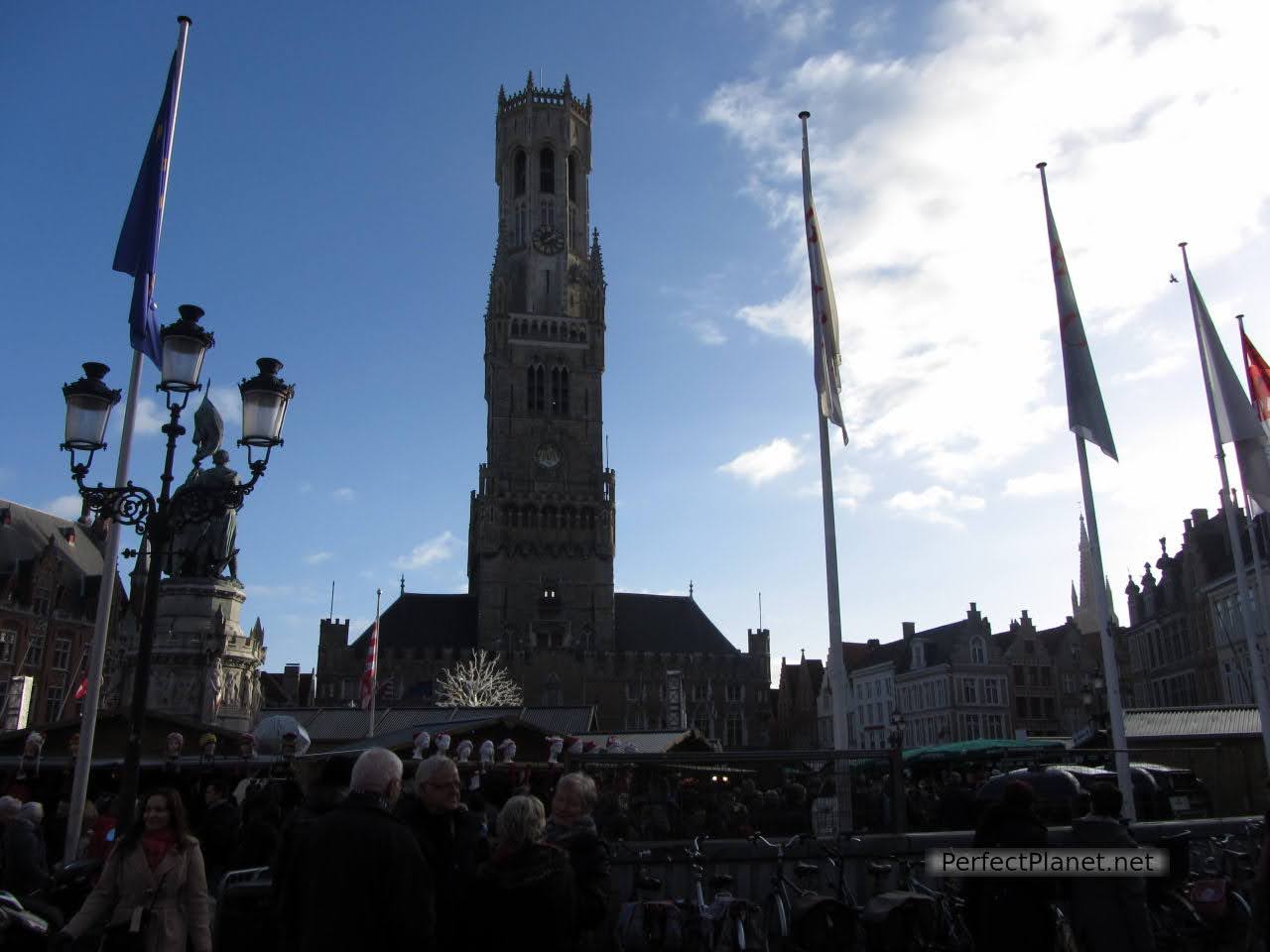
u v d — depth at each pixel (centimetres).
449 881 858
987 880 1057
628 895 1464
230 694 4066
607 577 11438
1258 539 6241
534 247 12825
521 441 11831
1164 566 8281
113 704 3981
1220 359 2986
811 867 1435
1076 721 9744
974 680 9588
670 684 11062
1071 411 2552
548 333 12238
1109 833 1100
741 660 11712
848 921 1385
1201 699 7406
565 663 11044
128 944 915
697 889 1427
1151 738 3706
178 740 2459
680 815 1602
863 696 11294
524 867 806
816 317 2525
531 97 13375
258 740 2573
